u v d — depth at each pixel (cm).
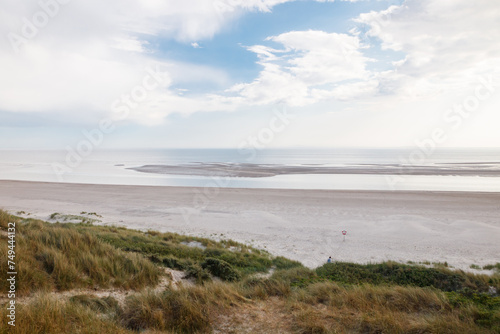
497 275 1037
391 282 1025
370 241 1734
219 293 671
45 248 784
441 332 486
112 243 1341
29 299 557
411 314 598
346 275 1094
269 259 1368
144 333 498
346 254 1498
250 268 1213
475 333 484
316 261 1391
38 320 448
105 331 471
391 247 1620
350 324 540
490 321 537
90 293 667
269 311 623
